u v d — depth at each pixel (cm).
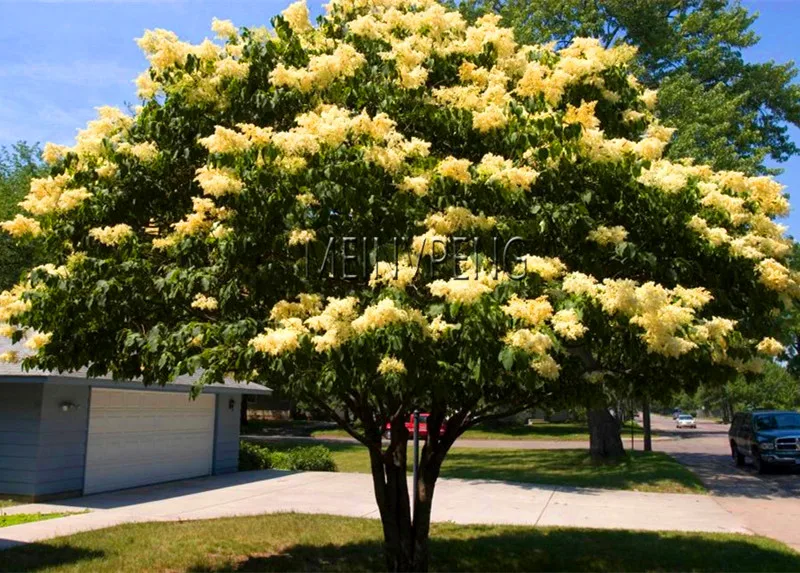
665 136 668
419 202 558
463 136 611
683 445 3153
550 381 557
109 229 594
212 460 1719
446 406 691
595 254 557
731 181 612
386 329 458
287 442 2973
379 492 729
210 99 634
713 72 2003
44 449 1222
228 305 547
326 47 685
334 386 489
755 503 1338
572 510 1212
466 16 1753
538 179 563
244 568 771
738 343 558
